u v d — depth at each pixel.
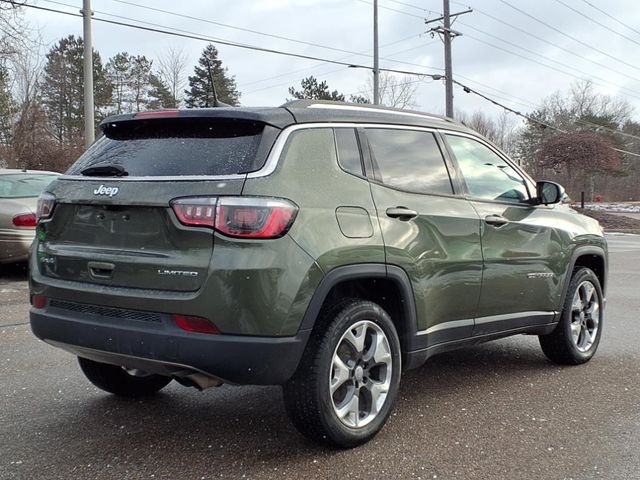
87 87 17.50
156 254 3.27
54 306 3.66
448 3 28.25
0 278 9.69
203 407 4.32
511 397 4.56
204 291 3.10
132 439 3.74
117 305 3.33
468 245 4.29
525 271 4.79
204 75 45.28
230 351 3.09
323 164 3.56
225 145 3.43
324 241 3.34
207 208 3.15
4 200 9.27
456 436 3.81
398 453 3.56
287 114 3.52
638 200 73.75
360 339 3.60
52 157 30.23
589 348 5.55
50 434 3.81
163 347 3.17
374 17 27.72
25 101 31.08
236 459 3.46
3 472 3.29
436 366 5.41
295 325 3.20
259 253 3.12
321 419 3.38
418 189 4.10
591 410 4.30
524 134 68.75
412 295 3.86
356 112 3.95
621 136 65.19
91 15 17.52
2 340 6.09
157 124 3.71
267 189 3.20
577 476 3.29
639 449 3.64
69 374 5.04
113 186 3.47
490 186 4.75
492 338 4.65
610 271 12.43
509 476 3.29
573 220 5.45
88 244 3.55
